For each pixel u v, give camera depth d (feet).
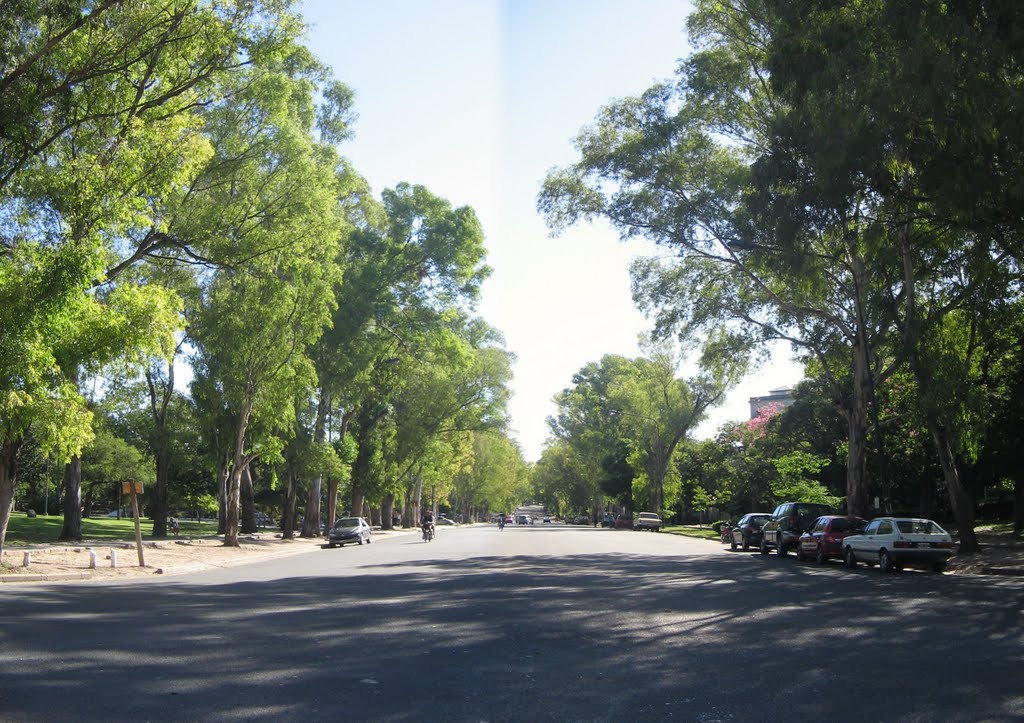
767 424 197.36
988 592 62.23
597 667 32.89
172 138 77.25
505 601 55.36
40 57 66.18
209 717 24.70
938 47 56.44
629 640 39.45
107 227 72.23
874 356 124.26
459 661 33.99
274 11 76.64
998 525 152.46
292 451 159.22
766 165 73.61
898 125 60.39
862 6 65.36
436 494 347.15
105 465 238.68
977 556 96.27
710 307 128.36
